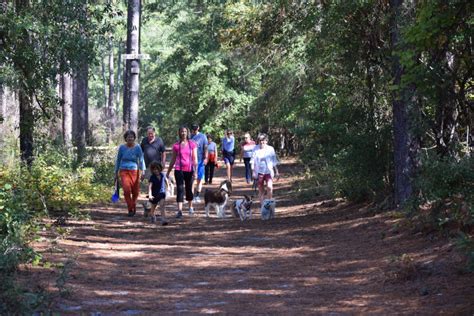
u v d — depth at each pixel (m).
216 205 18.33
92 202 19.89
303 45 18.95
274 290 9.12
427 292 8.19
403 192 13.89
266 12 17.75
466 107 11.77
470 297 7.65
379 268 9.88
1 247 8.98
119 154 17.55
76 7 15.33
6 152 17.44
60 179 18.33
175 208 20.80
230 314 7.79
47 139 21.36
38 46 15.33
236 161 51.03
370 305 8.01
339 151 17.28
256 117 41.56
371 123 16.06
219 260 11.56
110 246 12.59
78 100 31.17
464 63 11.50
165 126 71.94
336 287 9.12
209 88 51.06
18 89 15.38
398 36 13.41
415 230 11.73
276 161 18.36
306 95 20.50
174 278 9.98
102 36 16.23
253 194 25.64
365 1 14.64
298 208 19.86
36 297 7.33
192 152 18.30
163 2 44.69
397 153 13.99
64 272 8.26
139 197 22.81
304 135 19.02
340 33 15.87
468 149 11.98
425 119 12.16
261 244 13.45
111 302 8.19
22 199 12.16
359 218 15.04
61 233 13.10
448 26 9.95
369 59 15.88
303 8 16.88
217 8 40.47
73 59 15.30
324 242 13.02
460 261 8.95
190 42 50.69
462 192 10.34
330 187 21.12
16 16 14.24
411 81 10.43
